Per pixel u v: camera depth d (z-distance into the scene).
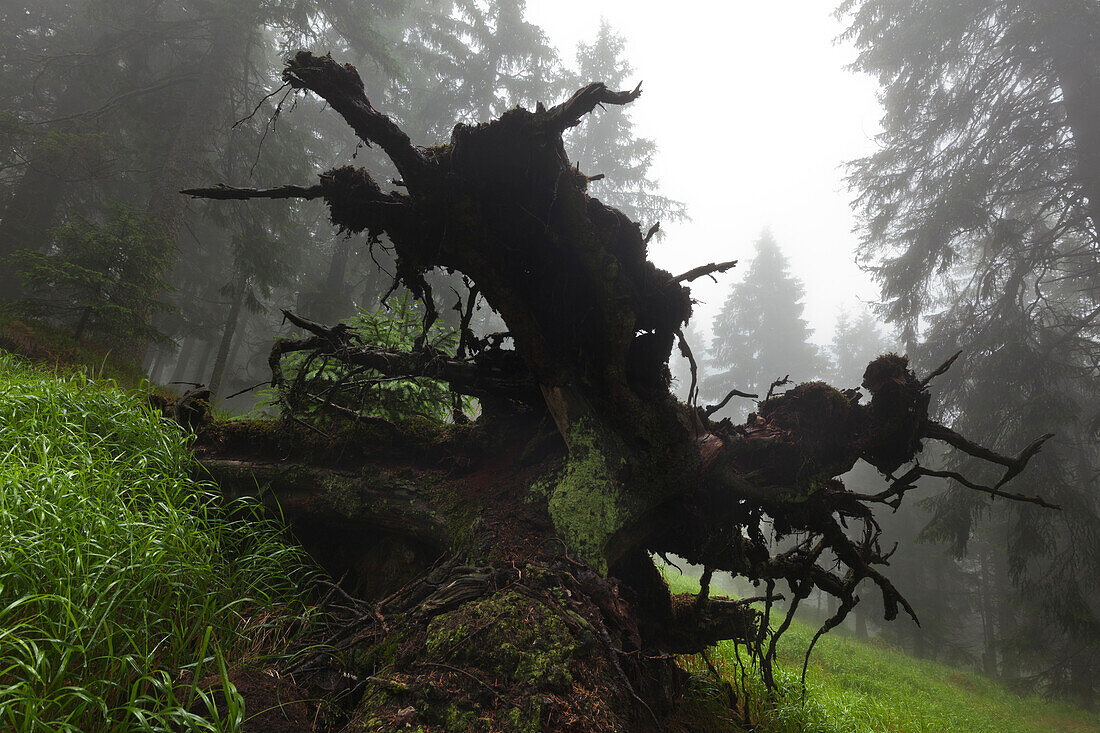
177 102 14.49
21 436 2.67
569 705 1.84
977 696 13.90
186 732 1.62
